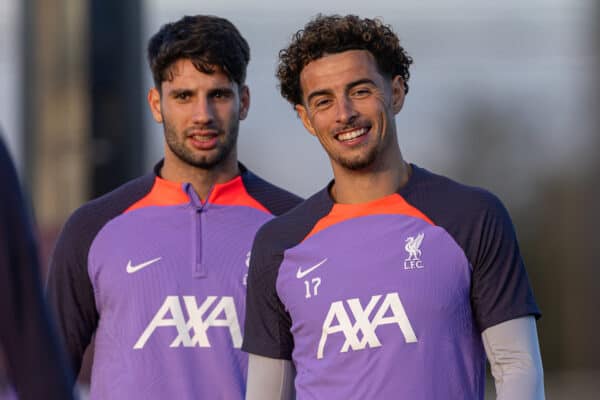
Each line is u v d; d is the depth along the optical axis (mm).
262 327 11250
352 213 11062
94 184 27328
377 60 10977
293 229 11227
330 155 11078
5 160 6922
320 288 10820
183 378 12164
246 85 12945
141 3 27797
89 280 12531
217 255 12531
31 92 27625
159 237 12570
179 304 12320
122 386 12195
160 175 13102
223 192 12820
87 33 27422
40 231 27094
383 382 10469
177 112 12414
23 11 27797
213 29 12391
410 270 10656
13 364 6879
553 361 53562
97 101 27438
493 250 10648
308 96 11031
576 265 52625
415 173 11203
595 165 50281
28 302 6859
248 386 11312
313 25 11062
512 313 10531
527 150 65625
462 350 10586
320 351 10750
